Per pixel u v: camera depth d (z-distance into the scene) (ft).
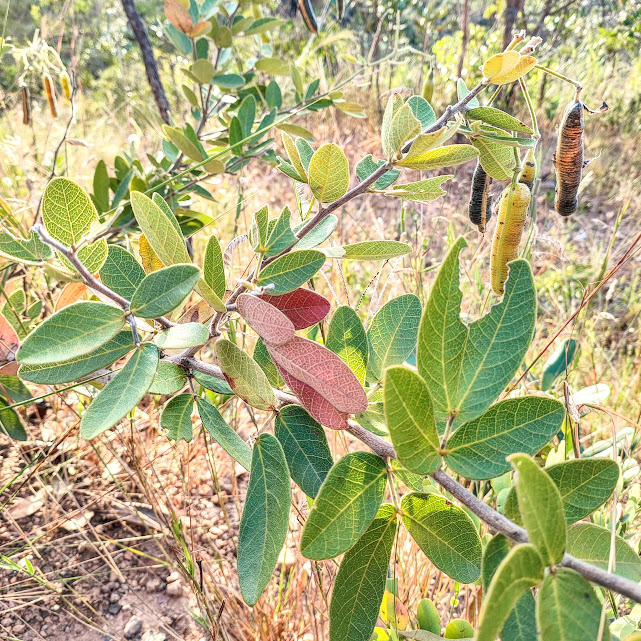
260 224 3.16
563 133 3.69
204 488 7.57
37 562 6.52
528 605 2.33
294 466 3.16
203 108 8.63
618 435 6.13
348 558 2.91
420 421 2.40
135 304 2.70
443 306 2.58
